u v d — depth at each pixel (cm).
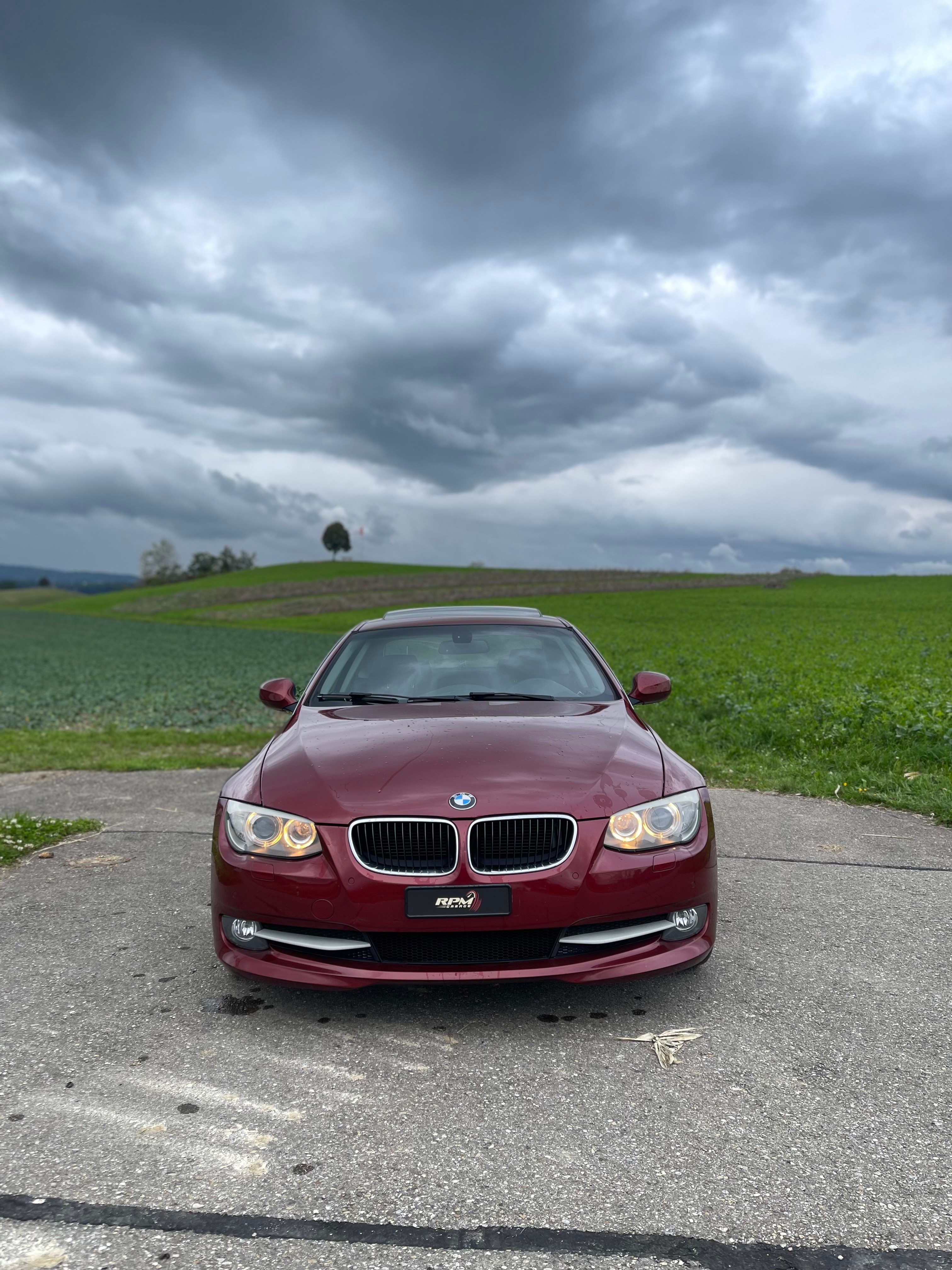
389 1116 236
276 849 293
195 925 399
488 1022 294
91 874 484
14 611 8288
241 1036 287
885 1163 210
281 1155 218
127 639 4250
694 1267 175
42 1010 308
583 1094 246
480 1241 184
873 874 460
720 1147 219
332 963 288
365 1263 178
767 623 3994
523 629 482
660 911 292
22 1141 226
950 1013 292
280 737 375
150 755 925
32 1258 181
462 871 280
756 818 594
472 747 326
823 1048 270
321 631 5234
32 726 1242
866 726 823
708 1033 282
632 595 7181
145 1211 196
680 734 919
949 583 7681
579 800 293
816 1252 179
